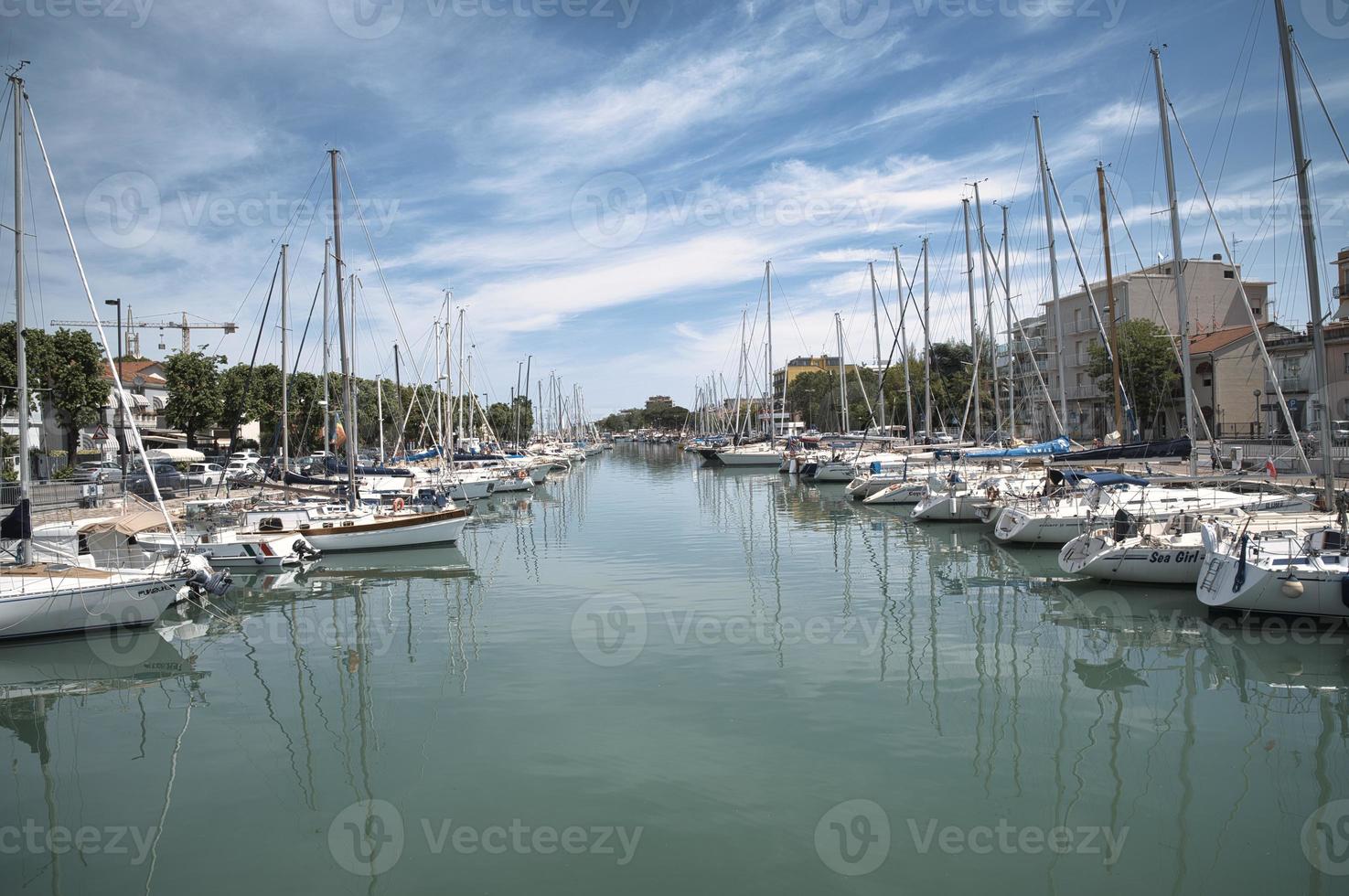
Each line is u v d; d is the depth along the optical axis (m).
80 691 14.33
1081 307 65.44
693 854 8.73
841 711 12.48
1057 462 26.41
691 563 25.44
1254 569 16.00
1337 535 16.23
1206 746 11.20
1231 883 8.19
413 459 57.84
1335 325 44.00
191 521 27.98
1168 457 25.23
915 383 69.38
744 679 14.01
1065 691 13.24
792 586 21.47
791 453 64.06
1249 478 25.19
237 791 10.48
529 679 14.26
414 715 12.77
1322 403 17.80
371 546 28.19
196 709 13.41
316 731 12.31
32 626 16.84
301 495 33.50
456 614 19.27
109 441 53.38
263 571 25.06
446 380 54.62
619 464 96.12
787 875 8.32
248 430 83.50
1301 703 12.65
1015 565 23.78
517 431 98.94
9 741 12.20
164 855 9.04
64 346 44.66
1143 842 8.89
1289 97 17.22
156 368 75.56
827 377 101.88
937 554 25.97
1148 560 19.67
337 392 56.47
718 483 60.09
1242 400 48.50
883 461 46.16
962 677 13.99
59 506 29.22
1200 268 60.66
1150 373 49.38
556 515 40.84
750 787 10.13
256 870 8.67
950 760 10.83
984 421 58.66
